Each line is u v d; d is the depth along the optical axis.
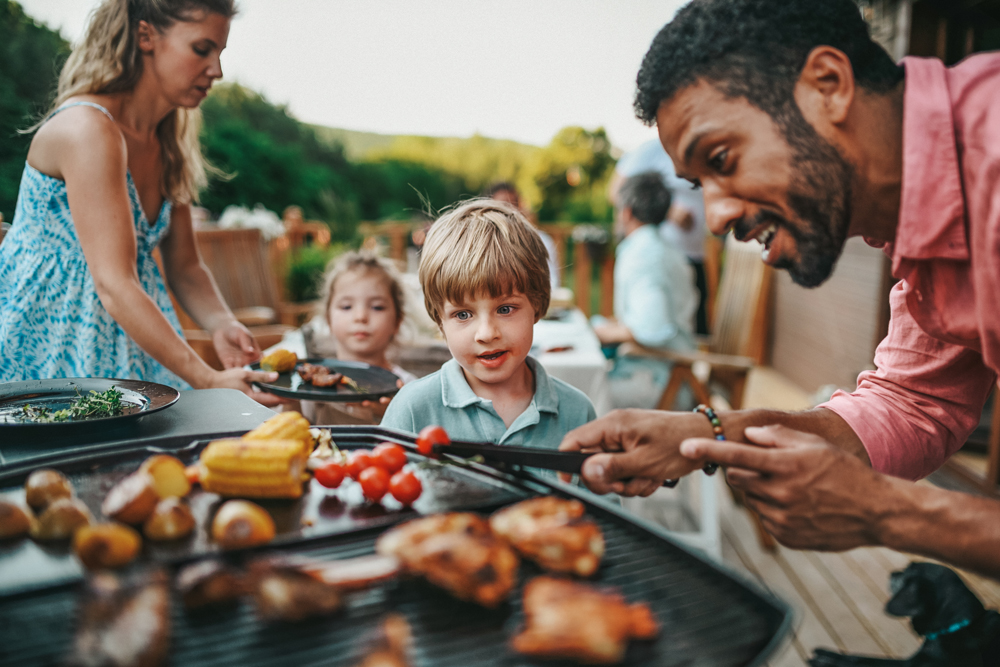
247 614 0.68
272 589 0.65
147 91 1.75
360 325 2.39
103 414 1.21
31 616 0.65
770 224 0.94
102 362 1.76
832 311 5.04
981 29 3.61
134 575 0.63
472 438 1.52
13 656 0.59
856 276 4.62
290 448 0.92
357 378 2.00
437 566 0.69
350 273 2.45
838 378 4.91
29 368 1.75
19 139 7.78
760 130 0.88
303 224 7.43
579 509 0.83
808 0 0.88
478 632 0.67
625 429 1.04
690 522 3.24
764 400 5.39
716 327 4.23
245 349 2.07
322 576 0.69
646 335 3.23
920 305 1.00
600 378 2.68
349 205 11.49
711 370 3.52
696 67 0.89
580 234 6.79
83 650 0.57
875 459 1.15
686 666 0.62
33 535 0.80
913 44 3.69
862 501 0.86
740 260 4.12
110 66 1.66
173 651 0.61
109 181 1.59
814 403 4.44
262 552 0.78
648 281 3.26
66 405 1.28
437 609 0.70
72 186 1.58
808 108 0.87
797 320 5.86
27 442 1.10
